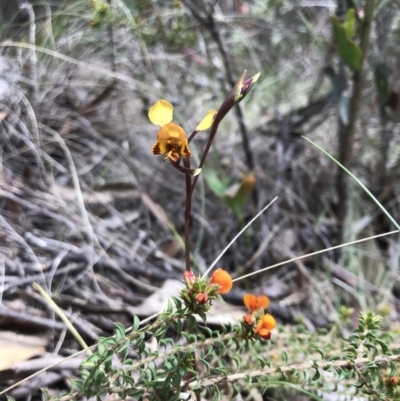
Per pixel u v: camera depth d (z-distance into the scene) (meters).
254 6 0.82
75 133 0.68
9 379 0.36
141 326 0.45
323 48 0.75
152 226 0.63
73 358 0.39
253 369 0.35
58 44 0.70
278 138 0.76
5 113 0.57
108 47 0.71
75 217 0.55
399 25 0.74
